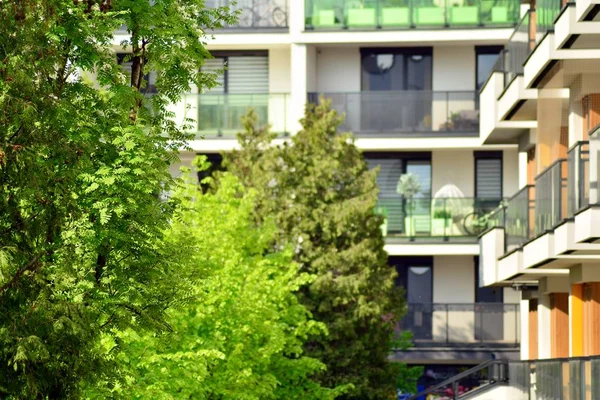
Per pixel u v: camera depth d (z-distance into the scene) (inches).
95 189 826.8
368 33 2167.8
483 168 2242.9
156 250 861.8
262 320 1306.6
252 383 1278.3
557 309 1481.3
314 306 1654.8
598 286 1228.5
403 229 2171.5
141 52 906.1
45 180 693.3
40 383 699.4
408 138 2172.7
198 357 1133.7
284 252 1510.8
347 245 1686.8
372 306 1667.1
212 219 1396.4
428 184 2240.4
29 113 676.7
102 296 836.0
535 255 1232.2
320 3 2170.3
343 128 2178.9
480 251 1577.3
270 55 2223.2
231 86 2223.2
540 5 1191.6
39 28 708.7
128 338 1082.7
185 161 2185.0
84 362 724.0
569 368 1101.1
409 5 2172.7
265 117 2160.4
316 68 2247.8
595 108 1186.6
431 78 2247.8
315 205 1691.7
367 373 1675.7
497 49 2242.9
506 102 1395.2
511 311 2164.1
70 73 828.6
